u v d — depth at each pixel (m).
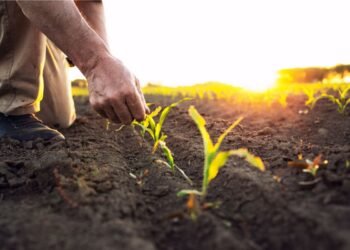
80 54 0.66
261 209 0.46
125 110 0.66
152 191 0.57
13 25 0.80
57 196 0.52
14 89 0.85
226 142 0.82
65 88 1.09
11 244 0.40
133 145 0.93
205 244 0.40
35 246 0.39
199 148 0.79
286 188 0.51
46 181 0.57
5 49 0.83
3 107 0.85
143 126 0.79
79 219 0.45
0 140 0.84
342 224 0.39
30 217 0.46
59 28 0.64
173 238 0.43
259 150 0.74
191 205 0.45
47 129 0.89
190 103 2.09
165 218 0.46
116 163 0.71
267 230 0.42
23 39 0.83
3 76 0.84
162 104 1.82
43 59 0.87
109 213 0.46
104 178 0.59
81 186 0.53
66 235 0.41
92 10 0.93
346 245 0.35
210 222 0.43
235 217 0.46
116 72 0.65
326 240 0.37
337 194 0.46
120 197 0.51
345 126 1.11
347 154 0.59
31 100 0.88
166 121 1.24
